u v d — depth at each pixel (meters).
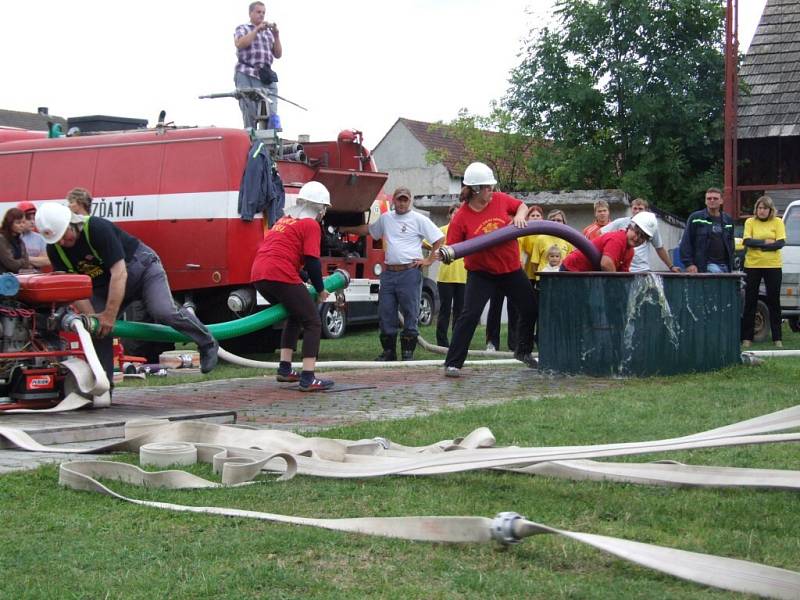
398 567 3.99
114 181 14.78
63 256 8.22
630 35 32.59
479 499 5.08
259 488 5.33
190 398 9.48
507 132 35.44
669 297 10.91
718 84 32.22
